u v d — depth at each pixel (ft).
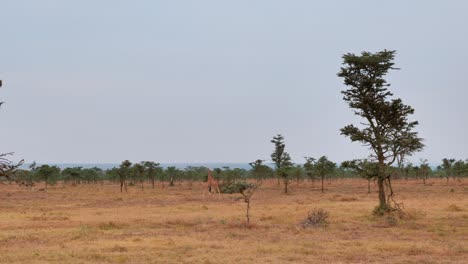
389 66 132.46
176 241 87.30
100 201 206.18
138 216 137.18
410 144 127.85
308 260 68.44
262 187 324.80
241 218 130.72
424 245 81.20
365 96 130.31
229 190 114.52
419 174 409.49
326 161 268.00
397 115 130.52
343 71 133.69
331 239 90.89
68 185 391.86
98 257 70.44
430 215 132.57
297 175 332.19
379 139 128.47
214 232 101.86
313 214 115.85
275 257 70.54
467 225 111.04
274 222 121.39
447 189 272.10
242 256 71.15
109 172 392.06
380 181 133.28
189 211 154.61
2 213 147.33
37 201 205.98
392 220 116.37
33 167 380.78
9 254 72.08
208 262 65.82
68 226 112.27
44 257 69.77
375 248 79.00
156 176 380.37
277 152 344.28
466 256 71.77
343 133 134.41
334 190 285.23
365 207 160.56
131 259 68.69
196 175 414.82
